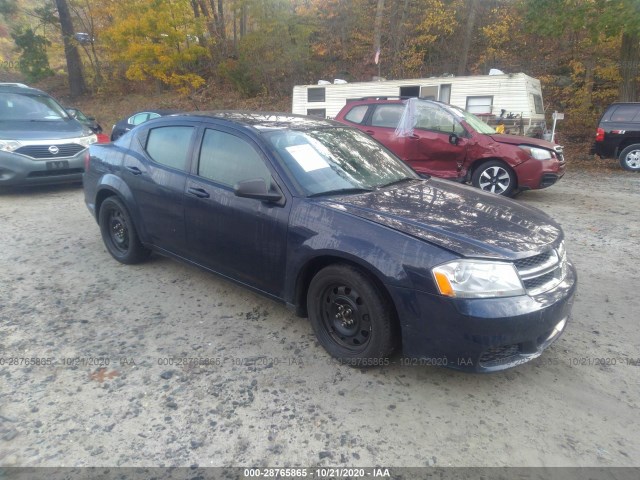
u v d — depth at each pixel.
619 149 12.30
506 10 21.78
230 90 24.09
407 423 2.81
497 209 3.60
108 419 2.82
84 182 5.46
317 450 2.60
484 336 2.77
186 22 20.20
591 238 6.34
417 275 2.86
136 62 20.23
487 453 2.59
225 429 2.75
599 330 3.92
